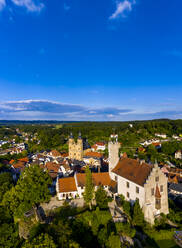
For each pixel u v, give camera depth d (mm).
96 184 61438
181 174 105375
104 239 37406
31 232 43438
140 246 39125
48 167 104188
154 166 49562
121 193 58344
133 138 197000
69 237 33719
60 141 192000
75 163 121250
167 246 39906
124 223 44656
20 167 123625
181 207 65375
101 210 49062
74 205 54406
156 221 47500
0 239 47250
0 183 80188
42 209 53562
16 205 54156
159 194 49094
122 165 62250
